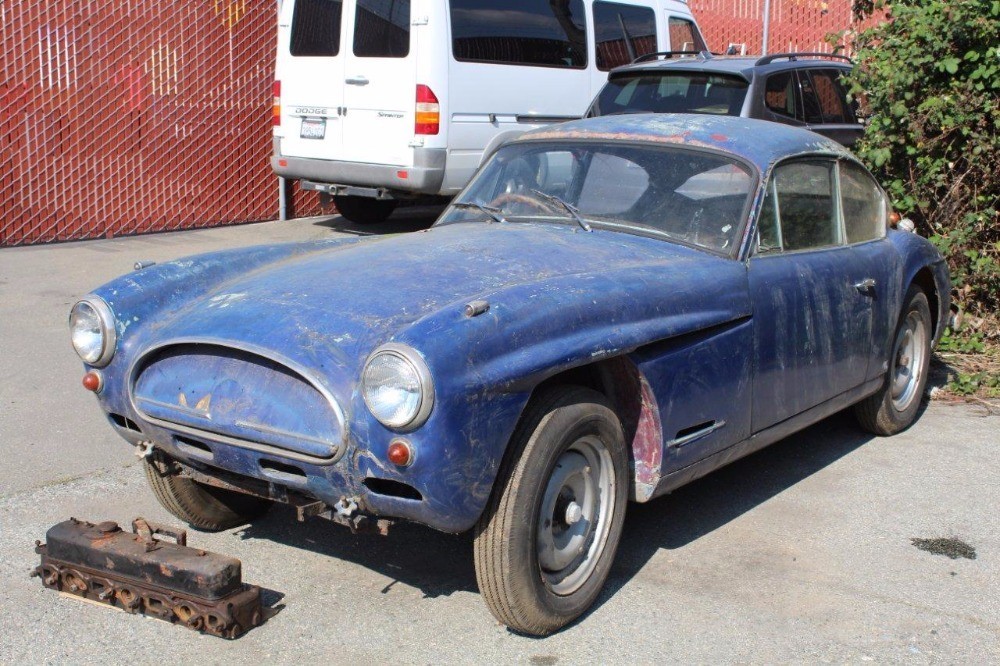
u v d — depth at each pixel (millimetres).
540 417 3330
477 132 9672
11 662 3291
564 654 3439
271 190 11570
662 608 3775
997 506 4809
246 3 10898
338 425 3111
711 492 4922
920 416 6207
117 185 10344
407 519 3230
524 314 3309
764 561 4188
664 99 9383
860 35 7516
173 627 3537
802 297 4508
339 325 3326
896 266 5391
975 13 6809
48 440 5258
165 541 3818
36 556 4004
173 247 9961
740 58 9734
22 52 9531
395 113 9406
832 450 5559
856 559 4227
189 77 10609
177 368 3482
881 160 7203
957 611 3820
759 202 4438
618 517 3736
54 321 7414
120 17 10031
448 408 3020
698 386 3920
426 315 3197
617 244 4219
